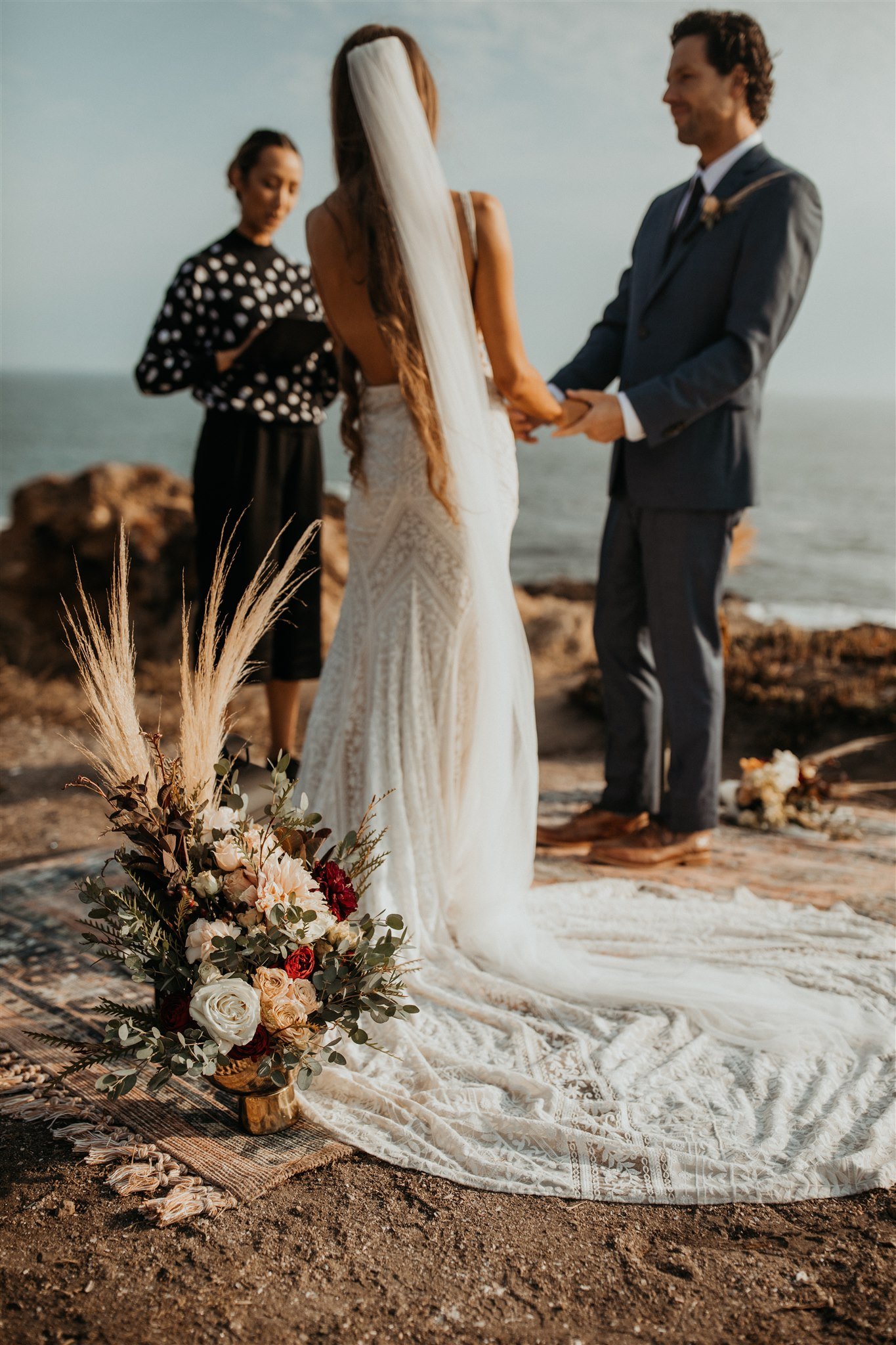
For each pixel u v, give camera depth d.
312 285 4.55
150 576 8.84
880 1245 1.88
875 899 3.55
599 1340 1.68
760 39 3.53
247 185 4.28
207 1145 2.21
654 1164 2.08
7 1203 2.03
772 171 3.60
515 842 3.13
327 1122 2.28
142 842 2.20
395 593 3.12
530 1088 2.36
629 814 4.13
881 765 5.84
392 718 3.08
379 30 2.95
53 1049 2.61
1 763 6.13
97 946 3.25
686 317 3.69
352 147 3.01
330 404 4.55
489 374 3.16
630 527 3.92
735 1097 2.35
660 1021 2.68
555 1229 1.95
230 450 4.29
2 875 4.02
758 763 4.64
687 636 3.80
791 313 3.63
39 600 9.21
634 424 3.52
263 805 3.01
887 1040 2.53
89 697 2.27
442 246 2.89
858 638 7.85
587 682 7.39
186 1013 2.07
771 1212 1.99
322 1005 2.18
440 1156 2.16
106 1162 2.15
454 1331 1.70
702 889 3.67
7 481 59.44
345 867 2.92
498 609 3.06
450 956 2.92
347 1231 1.94
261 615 2.45
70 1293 1.79
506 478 3.16
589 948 3.08
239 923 2.12
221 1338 1.69
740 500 3.71
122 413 122.81
